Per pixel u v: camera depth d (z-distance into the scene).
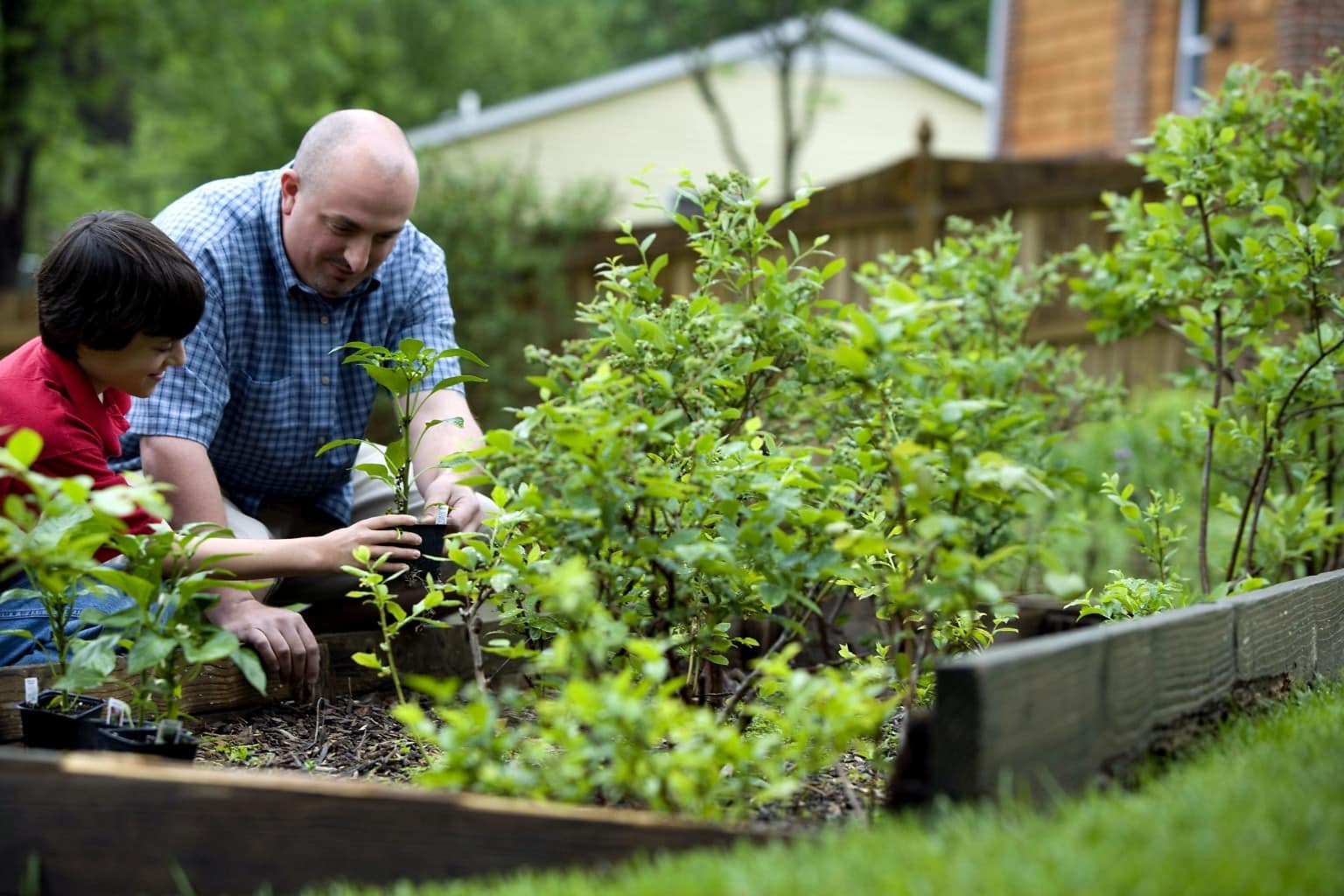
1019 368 4.49
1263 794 2.00
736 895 1.68
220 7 19.56
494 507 3.48
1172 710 2.41
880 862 1.77
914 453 2.31
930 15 35.12
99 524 2.48
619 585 2.65
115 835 2.03
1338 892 1.63
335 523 4.33
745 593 2.74
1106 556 5.74
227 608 3.32
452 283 9.88
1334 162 4.48
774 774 2.21
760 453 2.74
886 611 2.89
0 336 12.40
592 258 9.88
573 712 2.04
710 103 22.61
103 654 2.50
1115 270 4.60
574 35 36.56
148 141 26.95
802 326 3.30
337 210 3.51
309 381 3.88
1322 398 4.03
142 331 2.95
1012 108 16.33
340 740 3.22
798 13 23.75
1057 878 1.66
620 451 2.39
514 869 1.97
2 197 20.11
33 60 16.67
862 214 8.06
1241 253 4.07
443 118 30.05
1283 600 2.99
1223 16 13.09
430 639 3.78
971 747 1.89
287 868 1.99
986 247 5.00
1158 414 7.05
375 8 33.34
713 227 3.41
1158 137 4.13
